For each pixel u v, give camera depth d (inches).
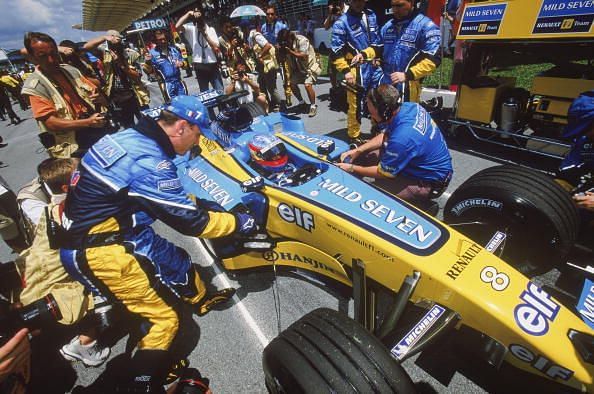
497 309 64.5
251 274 118.2
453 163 173.5
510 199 85.9
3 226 103.0
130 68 256.4
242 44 244.4
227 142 131.6
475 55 173.8
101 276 74.9
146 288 78.2
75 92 138.9
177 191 73.7
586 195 92.2
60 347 100.3
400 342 63.1
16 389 62.4
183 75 590.9
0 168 262.2
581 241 108.0
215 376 86.2
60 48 168.2
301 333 62.1
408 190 110.8
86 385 89.7
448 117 197.0
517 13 142.7
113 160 68.1
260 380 83.9
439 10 323.0
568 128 102.9
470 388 76.5
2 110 483.2
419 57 152.8
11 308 79.4
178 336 99.0
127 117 232.1
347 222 84.4
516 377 76.2
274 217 99.9
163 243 85.0
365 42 177.9
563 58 154.3
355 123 194.7
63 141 136.6
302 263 100.6
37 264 84.3
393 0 150.0
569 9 127.2
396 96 97.5
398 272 77.3
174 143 74.5
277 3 759.1
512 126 167.6
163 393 80.1
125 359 94.5
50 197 100.8
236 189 107.1
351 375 54.3
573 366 58.2
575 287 96.0
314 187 97.4
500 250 83.3
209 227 78.5
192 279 93.9
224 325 100.7
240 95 153.9
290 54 256.4
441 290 70.8
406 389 54.2
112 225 74.0
